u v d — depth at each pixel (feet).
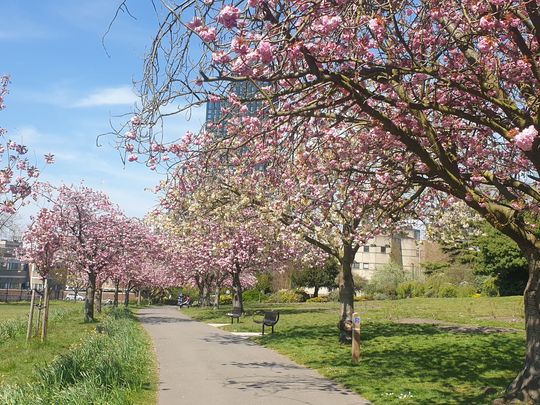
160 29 20.93
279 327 75.51
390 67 23.26
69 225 89.25
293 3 21.12
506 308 91.09
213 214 59.06
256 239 88.02
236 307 106.32
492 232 119.24
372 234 47.91
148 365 40.83
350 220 46.80
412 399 27.99
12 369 38.01
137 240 106.11
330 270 206.59
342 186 39.37
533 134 17.57
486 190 36.40
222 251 90.22
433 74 23.73
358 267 265.54
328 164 37.58
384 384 32.09
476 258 128.88
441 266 177.27
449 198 45.32
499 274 124.26
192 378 35.27
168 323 92.27
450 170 25.40
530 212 35.88
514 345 47.50
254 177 45.27
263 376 36.14
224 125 29.25
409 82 26.76
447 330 61.11
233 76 21.75
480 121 25.14
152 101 21.63
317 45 24.03
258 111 28.04
